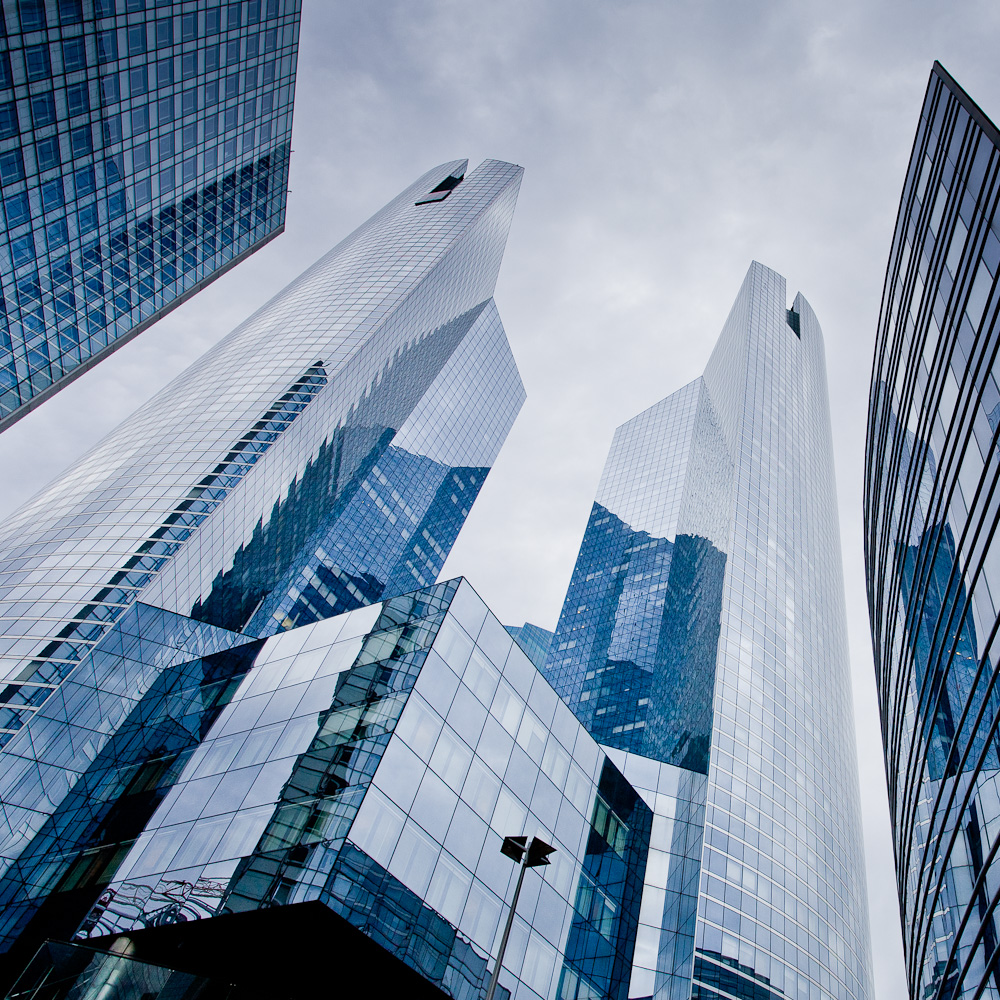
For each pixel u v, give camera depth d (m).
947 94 38.09
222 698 56.03
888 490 54.06
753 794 98.38
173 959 40.19
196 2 89.12
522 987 44.56
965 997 34.56
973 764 33.81
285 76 109.81
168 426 117.56
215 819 43.12
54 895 48.34
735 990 73.75
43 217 79.81
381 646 48.34
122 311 94.12
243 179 110.00
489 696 49.69
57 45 75.12
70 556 87.00
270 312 163.00
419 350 174.38
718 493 161.00
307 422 120.69
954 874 36.91
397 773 39.91
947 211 37.66
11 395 81.75
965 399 34.75
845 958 95.81
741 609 126.38
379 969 37.47
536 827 50.22
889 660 56.91
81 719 65.75
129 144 87.00
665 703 138.38
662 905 69.31
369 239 197.62
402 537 179.38
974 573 33.41
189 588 92.12
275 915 34.94
